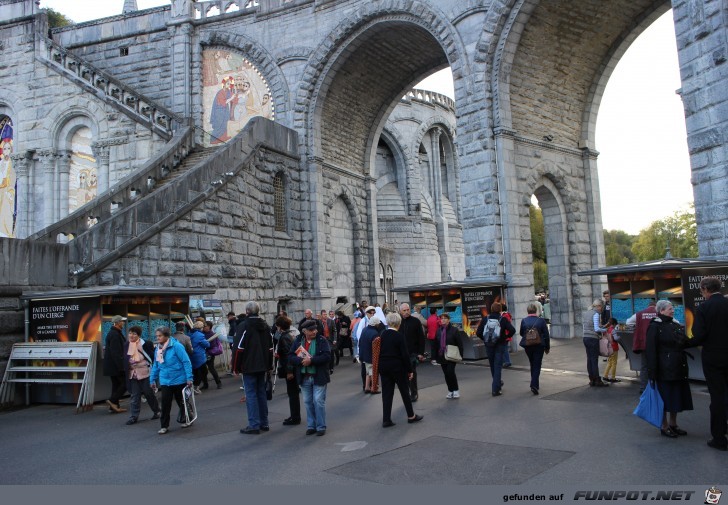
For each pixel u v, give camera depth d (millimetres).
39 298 12906
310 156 27031
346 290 29547
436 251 46688
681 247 58375
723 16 12898
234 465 7641
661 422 7977
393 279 43188
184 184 18500
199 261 18891
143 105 26109
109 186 24094
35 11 26625
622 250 96375
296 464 7574
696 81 13594
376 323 11305
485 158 21406
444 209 49406
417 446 8242
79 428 10391
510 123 21703
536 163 22938
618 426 8938
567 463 7121
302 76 27141
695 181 13633
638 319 11484
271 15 27859
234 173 21234
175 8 29016
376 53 27359
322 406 9273
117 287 12789
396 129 45438
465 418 10008
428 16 23219
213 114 28484
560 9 21344
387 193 45750
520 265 21250
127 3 33188
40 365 12672
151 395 10844
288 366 9711
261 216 23469
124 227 16172
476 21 21938
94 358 12258
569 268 24344
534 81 22969
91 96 24828
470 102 21922
